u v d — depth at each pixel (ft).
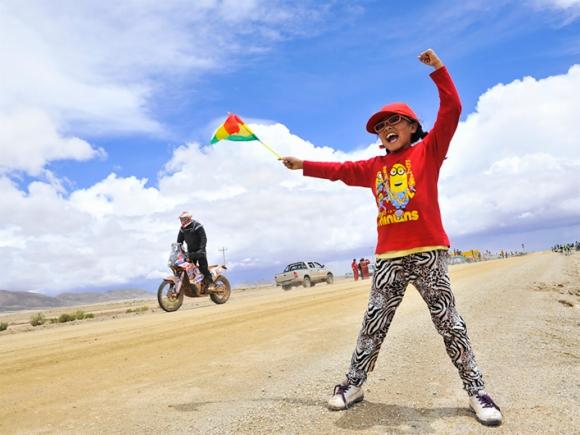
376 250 10.21
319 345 17.81
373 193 10.44
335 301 35.09
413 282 9.95
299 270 97.35
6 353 19.30
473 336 18.31
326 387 11.98
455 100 9.68
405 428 8.97
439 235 9.64
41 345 21.40
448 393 11.07
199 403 11.03
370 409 10.16
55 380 13.84
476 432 8.63
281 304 36.01
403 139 10.19
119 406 11.01
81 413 10.57
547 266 91.09
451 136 9.87
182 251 44.80
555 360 14.12
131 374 14.25
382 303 10.14
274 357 15.93
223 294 48.78
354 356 10.51
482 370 13.07
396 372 13.21
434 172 9.92
